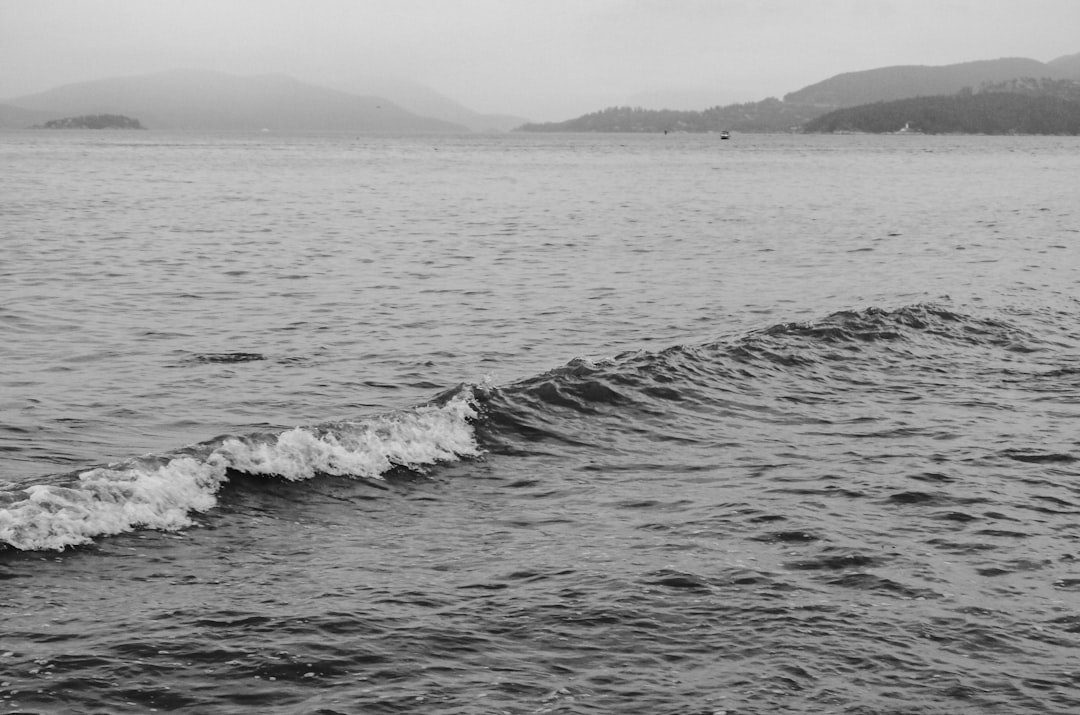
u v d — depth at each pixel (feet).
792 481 44.68
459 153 627.46
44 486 36.78
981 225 175.52
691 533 38.22
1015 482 44.88
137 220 173.58
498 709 26.22
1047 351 72.64
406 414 48.96
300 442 43.80
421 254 132.16
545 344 76.54
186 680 26.96
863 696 27.37
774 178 348.38
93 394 58.29
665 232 164.55
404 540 37.29
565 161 503.61
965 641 30.32
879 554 36.40
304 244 142.10
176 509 38.29
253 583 32.94
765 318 88.12
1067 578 34.94
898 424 54.29
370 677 27.48
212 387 60.90
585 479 44.96
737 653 29.32
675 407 55.98
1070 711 26.96
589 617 31.14
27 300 90.43
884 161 520.83
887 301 95.09
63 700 25.73
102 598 31.30
